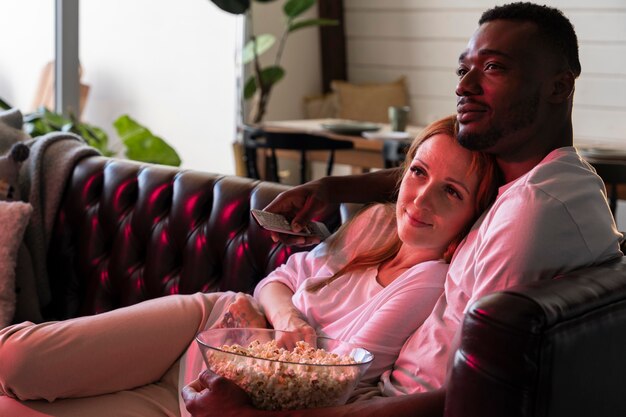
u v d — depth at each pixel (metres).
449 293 1.56
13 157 2.58
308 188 1.93
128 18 5.11
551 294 1.27
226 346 1.51
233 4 5.21
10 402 1.72
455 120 1.70
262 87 5.73
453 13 6.21
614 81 5.57
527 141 1.56
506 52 1.52
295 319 1.76
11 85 4.40
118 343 1.74
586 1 5.59
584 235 1.45
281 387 1.39
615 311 1.37
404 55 6.55
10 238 2.42
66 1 4.43
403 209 1.70
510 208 1.46
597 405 1.35
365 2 6.71
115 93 5.11
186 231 2.34
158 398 1.77
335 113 6.53
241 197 2.26
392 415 1.35
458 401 1.27
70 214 2.61
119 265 2.47
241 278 2.21
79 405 1.72
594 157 3.70
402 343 1.64
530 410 1.22
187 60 5.50
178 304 1.86
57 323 1.74
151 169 2.49
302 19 6.52
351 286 1.79
